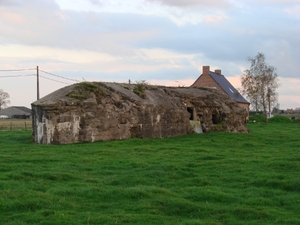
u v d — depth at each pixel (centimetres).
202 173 1867
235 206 1334
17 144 2856
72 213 1218
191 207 1306
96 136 2994
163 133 3456
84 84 3162
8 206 1245
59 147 2647
